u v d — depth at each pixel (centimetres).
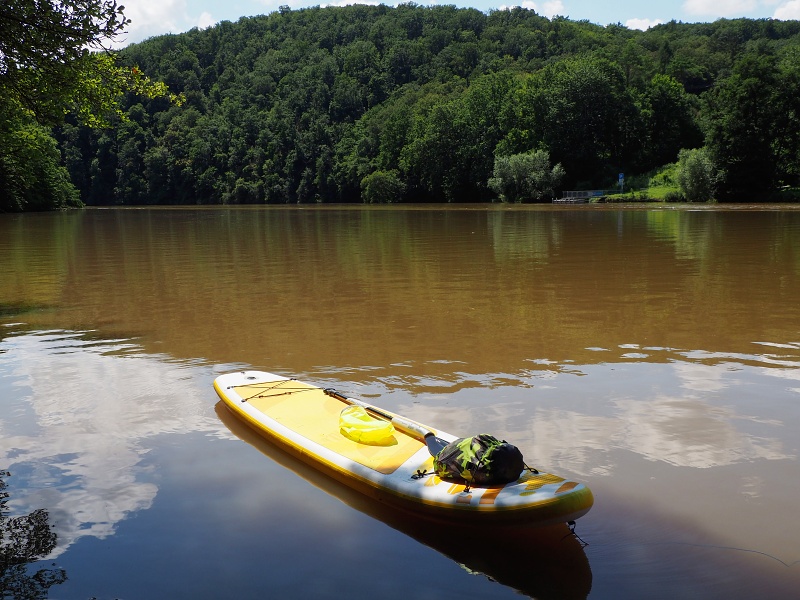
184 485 482
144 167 11512
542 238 2184
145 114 12088
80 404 636
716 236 2114
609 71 7131
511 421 582
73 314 1032
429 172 7912
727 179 5441
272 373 704
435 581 377
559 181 6362
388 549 407
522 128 7219
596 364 741
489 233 2462
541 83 7312
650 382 678
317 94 12212
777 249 1708
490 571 386
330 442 520
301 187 10188
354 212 5019
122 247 2150
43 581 375
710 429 561
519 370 723
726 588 367
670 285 1196
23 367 750
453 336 867
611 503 450
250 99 13175
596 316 966
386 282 1291
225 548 406
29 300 1155
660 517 433
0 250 2097
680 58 10531
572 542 412
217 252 1927
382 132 9288
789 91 5388
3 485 480
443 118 7750
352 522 437
